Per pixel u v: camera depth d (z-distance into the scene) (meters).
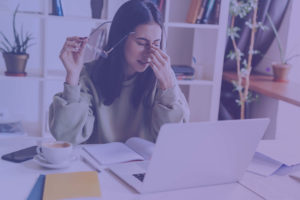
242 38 3.21
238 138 1.10
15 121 2.78
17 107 2.90
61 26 2.87
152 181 1.04
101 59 1.68
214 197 1.05
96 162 1.25
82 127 1.55
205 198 1.04
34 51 2.86
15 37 2.60
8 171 1.14
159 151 0.99
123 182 1.11
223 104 3.26
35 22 2.81
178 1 3.18
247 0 3.05
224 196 1.07
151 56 1.61
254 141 1.14
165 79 1.60
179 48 3.28
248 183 1.18
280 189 1.15
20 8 2.57
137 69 1.69
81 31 2.91
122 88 1.71
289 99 2.41
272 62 3.23
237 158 1.14
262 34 3.22
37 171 1.15
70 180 1.06
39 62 2.89
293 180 1.23
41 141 1.50
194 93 3.24
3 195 0.98
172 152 1.01
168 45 3.26
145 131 1.74
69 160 1.23
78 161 1.25
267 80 3.10
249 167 1.31
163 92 1.59
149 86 1.69
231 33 3.06
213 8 2.94
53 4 2.62
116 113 1.73
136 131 1.74
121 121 1.74
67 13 2.82
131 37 1.69
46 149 1.16
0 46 2.74
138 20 1.71
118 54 1.69
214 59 2.99
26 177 1.10
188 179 1.09
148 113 1.74
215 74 3.00
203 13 2.91
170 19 3.20
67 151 1.18
